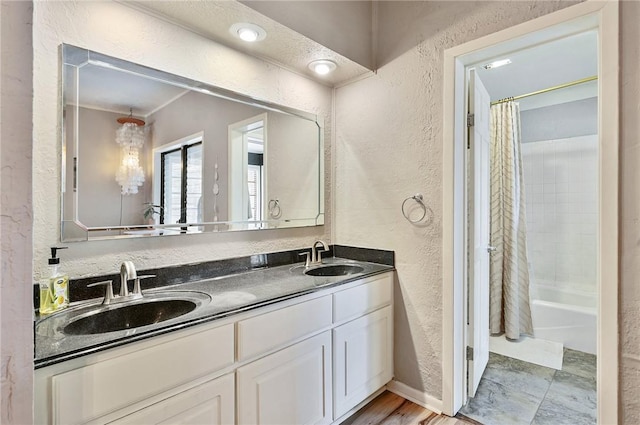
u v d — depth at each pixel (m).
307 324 1.51
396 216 2.02
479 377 2.06
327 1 1.82
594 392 2.02
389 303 1.99
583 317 2.61
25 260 0.41
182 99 1.61
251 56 1.88
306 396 1.50
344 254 2.30
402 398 1.98
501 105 2.86
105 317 1.24
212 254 1.74
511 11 1.55
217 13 1.50
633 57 1.24
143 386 1.01
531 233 3.23
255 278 1.74
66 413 0.88
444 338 1.82
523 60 2.29
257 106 1.93
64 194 1.28
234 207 1.83
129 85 1.45
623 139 1.26
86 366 0.91
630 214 1.25
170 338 1.07
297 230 2.17
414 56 1.92
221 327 1.20
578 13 1.35
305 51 1.85
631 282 1.25
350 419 1.78
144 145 1.49
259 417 1.32
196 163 1.67
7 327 0.40
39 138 1.23
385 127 2.06
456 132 1.77
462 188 1.83
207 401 1.16
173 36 1.57
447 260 1.79
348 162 2.28
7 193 0.40
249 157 1.90
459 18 1.73
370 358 1.85
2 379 0.39
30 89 0.42
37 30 1.22
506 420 1.77
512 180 2.80
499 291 2.88
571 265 3.02
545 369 2.31
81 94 1.32
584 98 2.95
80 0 1.32
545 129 3.17
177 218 1.60
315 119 2.24
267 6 1.54
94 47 1.35
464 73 1.84
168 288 1.53
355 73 2.14
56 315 1.17
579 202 2.98
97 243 1.37
